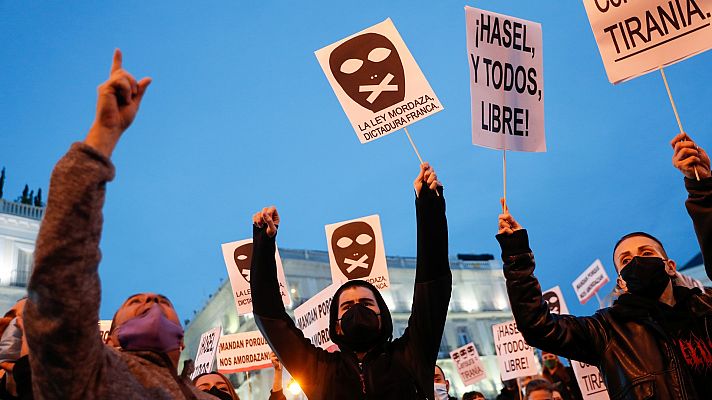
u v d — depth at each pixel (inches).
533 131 169.9
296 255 1610.5
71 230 73.9
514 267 144.9
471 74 165.8
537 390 217.5
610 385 135.6
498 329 341.1
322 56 181.6
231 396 190.7
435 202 146.0
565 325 141.6
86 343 75.8
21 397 95.7
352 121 175.8
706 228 127.1
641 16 156.4
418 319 140.9
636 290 137.8
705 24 150.3
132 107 82.3
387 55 178.2
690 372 129.0
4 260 928.3
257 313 148.9
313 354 144.9
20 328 116.6
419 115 172.2
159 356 93.8
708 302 134.3
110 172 77.4
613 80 156.6
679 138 132.9
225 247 284.7
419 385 135.6
